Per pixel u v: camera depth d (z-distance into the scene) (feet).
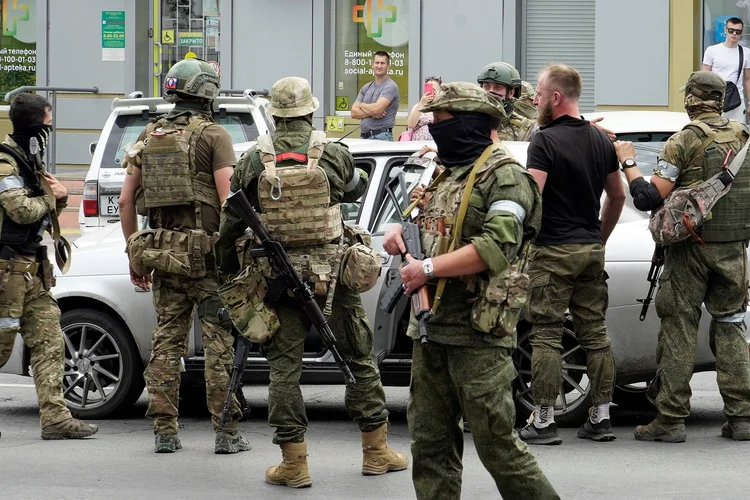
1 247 51.80
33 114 51.75
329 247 43.62
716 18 107.14
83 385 58.08
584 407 53.78
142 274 49.55
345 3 114.42
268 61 114.93
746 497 42.34
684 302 50.70
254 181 43.80
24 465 48.21
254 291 42.73
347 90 115.24
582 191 48.67
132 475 46.50
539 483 33.27
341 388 69.51
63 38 118.52
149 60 119.24
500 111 33.76
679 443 51.37
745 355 51.55
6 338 52.03
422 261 32.35
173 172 48.19
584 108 112.27
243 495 43.42
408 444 52.03
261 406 62.54
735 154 49.49
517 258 33.37
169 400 50.42
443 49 111.86
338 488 44.34
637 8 107.45
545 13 111.34
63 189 52.90
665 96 107.76
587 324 50.39
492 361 33.14
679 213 49.16
